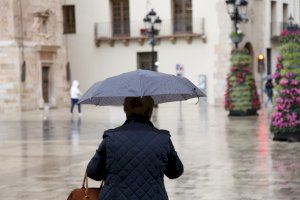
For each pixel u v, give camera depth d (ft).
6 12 141.08
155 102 22.63
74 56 179.83
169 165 19.89
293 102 66.59
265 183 42.57
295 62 65.77
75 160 57.31
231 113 110.73
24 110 142.61
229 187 41.42
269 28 181.57
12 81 141.28
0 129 94.99
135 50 174.09
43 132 87.92
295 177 44.68
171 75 21.44
